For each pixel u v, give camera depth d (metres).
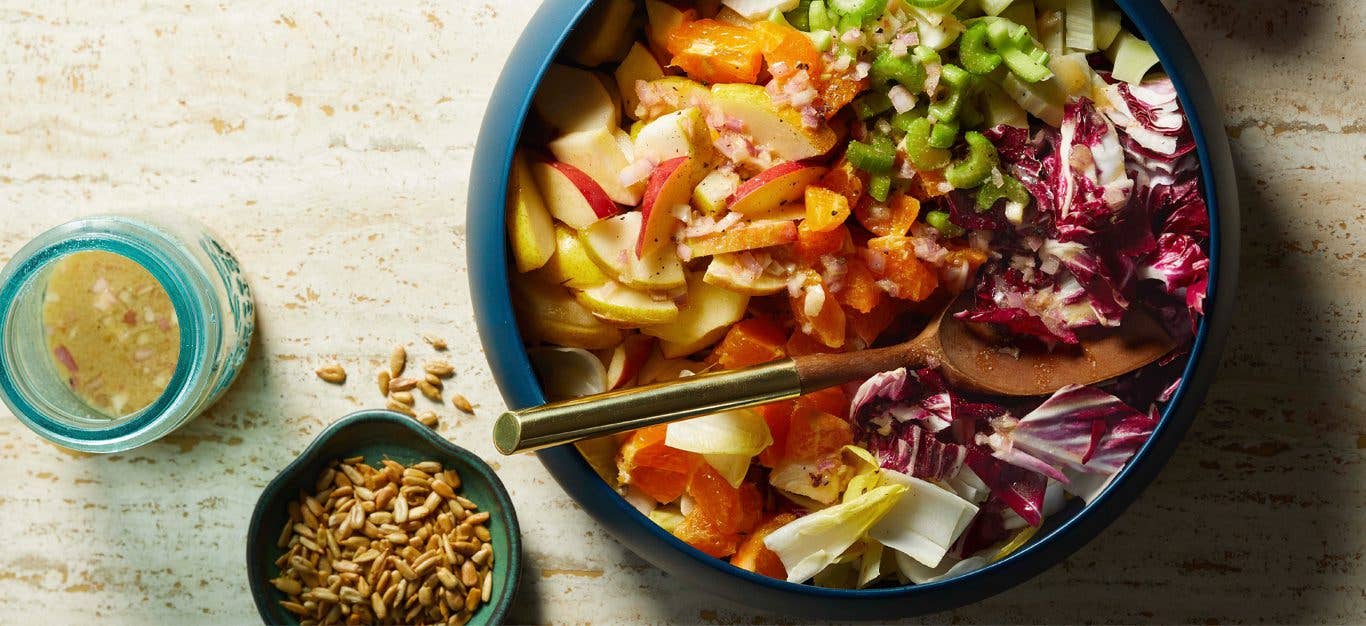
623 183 0.73
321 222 0.82
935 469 0.74
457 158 0.82
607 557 0.83
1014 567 0.73
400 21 0.82
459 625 0.82
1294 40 0.82
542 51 0.72
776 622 0.83
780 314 0.76
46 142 0.83
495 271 0.72
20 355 0.79
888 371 0.73
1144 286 0.74
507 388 0.73
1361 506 0.83
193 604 0.83
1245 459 0.83
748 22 0.74
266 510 0.80
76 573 0.84
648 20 0.75
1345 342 0.82
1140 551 0.83
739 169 0.74
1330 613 0.83
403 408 0.83
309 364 0.83
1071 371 0.75
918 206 0.74
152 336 0.81
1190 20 0.82
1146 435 0.74
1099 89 0.74
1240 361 0.82
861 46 0.73
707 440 0.74
